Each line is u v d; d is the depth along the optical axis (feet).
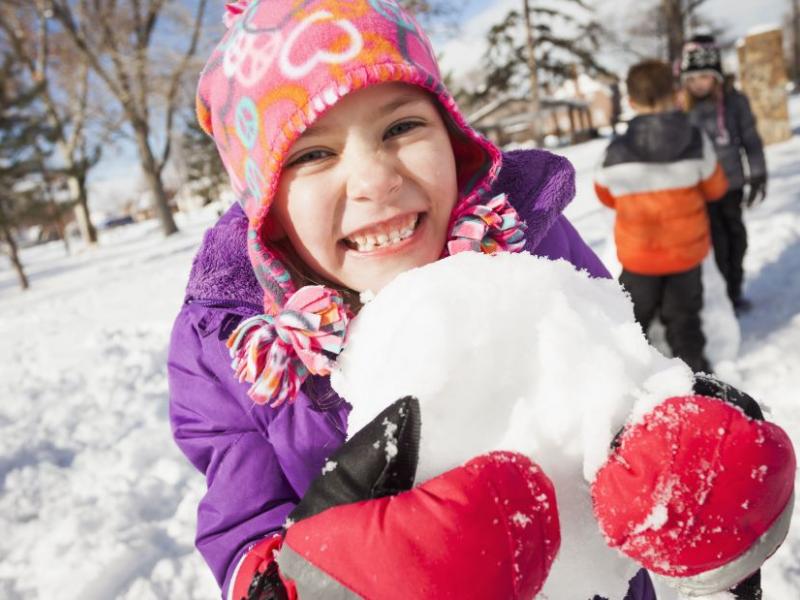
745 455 2.03
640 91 11.03
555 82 104.78
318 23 2.92
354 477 2.17
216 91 3.37
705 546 2.03
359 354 2.53
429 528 1.95
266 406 3.49
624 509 2.06
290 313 2.85
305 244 3.09
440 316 2.28
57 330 25.12
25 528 9.86
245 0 3.71
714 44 14.47
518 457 2.10
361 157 2.89
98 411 14.51
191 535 9.18
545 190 3.81
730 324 11.31
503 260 2.57
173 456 11.63
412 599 1.92
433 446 2.20
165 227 76.07
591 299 2.54
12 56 63.82
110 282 41.29
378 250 2.99
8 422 14.44
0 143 57.16
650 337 11.49
